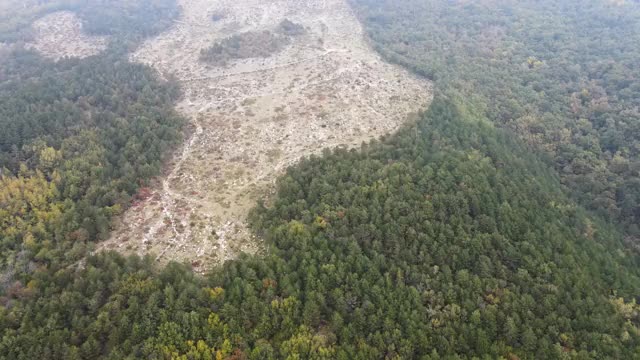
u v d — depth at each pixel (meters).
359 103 135.75
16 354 59.84
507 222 82.62
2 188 87.00
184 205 94.62
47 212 83.00
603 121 127.88
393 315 66.75
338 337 64.62
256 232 85.12
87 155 99.00
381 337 63.88
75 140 103.31
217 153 113.56
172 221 89.81
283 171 106.12
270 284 69.00
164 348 60.84
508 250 77.44
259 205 89.94
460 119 119.12
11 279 71.56
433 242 77.06
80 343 62.34
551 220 87.81
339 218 81.12
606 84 146.38
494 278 72.94
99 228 83.38
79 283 68.25
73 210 83.81
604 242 88.69
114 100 128.12
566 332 67.00
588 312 70.50
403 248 76.88
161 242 84.38
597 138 121.56
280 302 66.56
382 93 141.50
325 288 69.62
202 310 64.94
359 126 124.19
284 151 114.25
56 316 63.56
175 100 143.75
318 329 66.06
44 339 61.09
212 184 101.88
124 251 81.62
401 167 92.06
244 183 102.19
